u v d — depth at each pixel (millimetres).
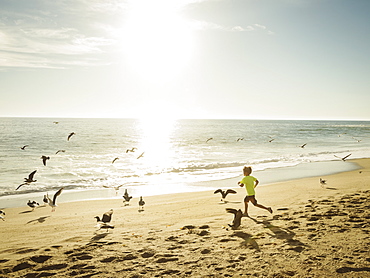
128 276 4859
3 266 5492
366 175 20609
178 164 29047
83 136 71312
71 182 20453
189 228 8062
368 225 7031
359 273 4453
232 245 6215
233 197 14188
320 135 85188
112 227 8102
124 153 38469
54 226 9438
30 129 101562
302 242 6051
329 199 11141
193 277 4723
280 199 12430
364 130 126312
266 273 4684
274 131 109688
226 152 40406
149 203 13438
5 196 16344
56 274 5035
